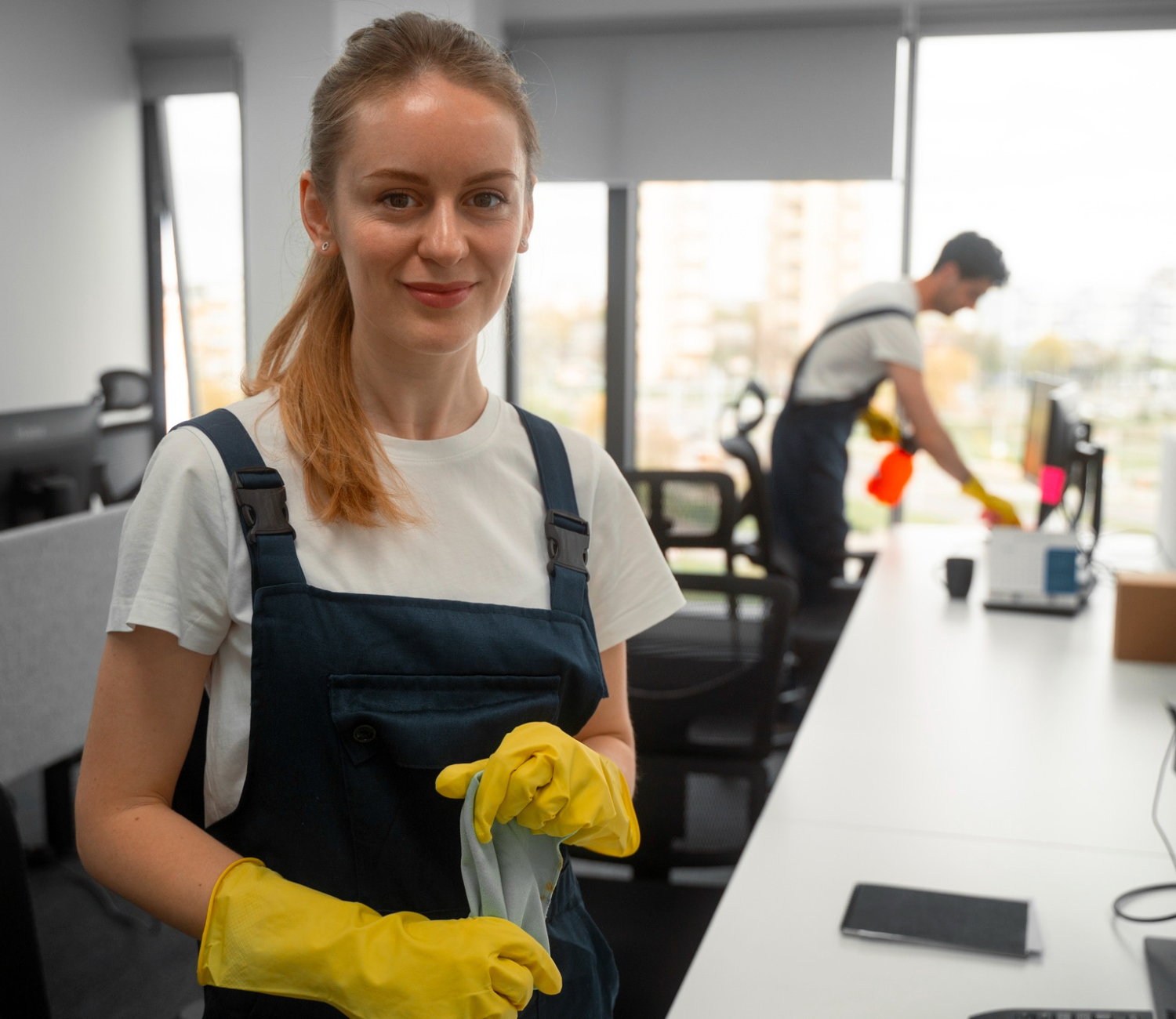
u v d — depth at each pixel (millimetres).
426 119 753
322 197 825
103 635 2191
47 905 2492
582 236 4828
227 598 776
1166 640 2256
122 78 4754
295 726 772
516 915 779
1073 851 1410
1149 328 4270
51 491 2539
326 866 791
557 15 4512
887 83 4316
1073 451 3041
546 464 933
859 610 2701
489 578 855
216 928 734
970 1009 1077
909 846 1426
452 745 795
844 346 3371
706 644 2041
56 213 4555
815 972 1138
